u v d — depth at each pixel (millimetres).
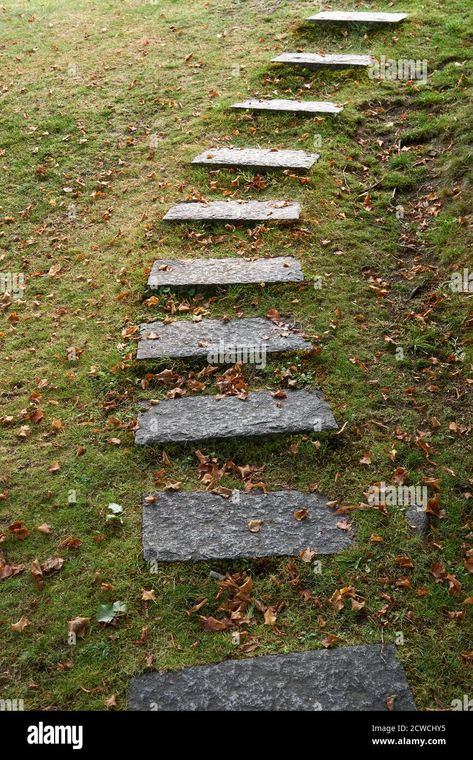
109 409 4203
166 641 3088
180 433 3961
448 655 3020
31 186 6438
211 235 5508
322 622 3137
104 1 10234
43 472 3854
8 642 3096
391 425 4027
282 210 5609
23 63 8445
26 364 4602
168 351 4484
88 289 5176
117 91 7656
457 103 6668
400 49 7688
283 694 2854
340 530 3488
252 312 4770
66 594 3268
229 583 3266
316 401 4129
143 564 3361
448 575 3297
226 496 3646
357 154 6297
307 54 7848
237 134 6707
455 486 3709
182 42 8586
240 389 4219
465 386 4234
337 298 4840
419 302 4840
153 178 6289
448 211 5500
